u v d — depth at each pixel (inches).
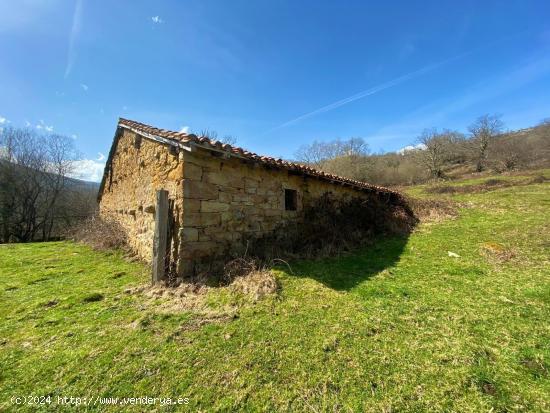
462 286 161.2
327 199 309.7
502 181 641.0
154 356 103.2
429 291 156.8
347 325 122.6
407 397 82.7
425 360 98.3
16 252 323.3
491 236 261.0
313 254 231.9
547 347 102.0
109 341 112.8
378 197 400.8
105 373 94.5
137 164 287.1
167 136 192.1
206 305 142.6
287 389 87.0
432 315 129.9
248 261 191.3
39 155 838.5
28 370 96.0
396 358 100.0
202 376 92.8
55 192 855.1
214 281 170.1
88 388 88.1
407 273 188.5
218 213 200.1
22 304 153.3
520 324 118.0
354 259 224.2
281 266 196.1
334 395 84.3
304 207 280.5
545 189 491.8
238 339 113.0
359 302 145.2
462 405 79.2
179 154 187.9
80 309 143.6
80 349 107.6
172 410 80.0
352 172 1094.4
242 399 83.4
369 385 87.7
